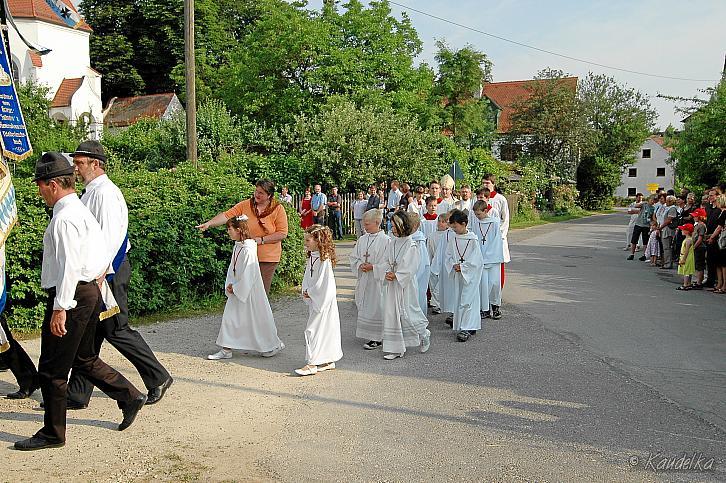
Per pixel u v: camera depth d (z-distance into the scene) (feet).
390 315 23.26
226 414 17.31
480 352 24.23
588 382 20.45
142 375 17.85
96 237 14.79
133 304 28.37
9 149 18.17
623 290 39.19
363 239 24.59
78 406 17.49
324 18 109.81
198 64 138.92
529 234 87.61
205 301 30.91
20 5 111.75
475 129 142.82
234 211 24.91
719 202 38.40
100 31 151.02
